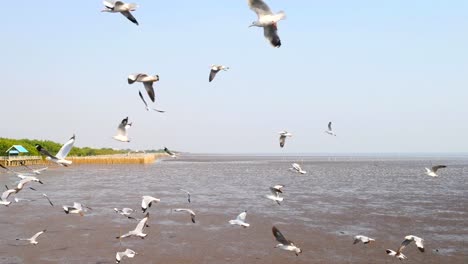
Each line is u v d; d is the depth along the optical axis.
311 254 31.06
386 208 50.94
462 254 31.12
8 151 121.62
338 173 121.81
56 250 31.69
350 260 29.73
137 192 67.56
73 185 79.00
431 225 40.84
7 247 32.34
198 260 29.56
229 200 58.47
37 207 50.38
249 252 31.45
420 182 88.75
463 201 57.16
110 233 37.03
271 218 44.09
